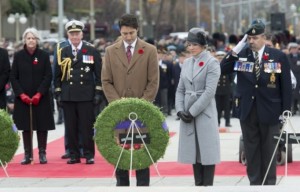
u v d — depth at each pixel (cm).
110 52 2717
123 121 2583
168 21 19375
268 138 2653
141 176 2645
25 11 11400
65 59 3472
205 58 2602
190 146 2622
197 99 2594
